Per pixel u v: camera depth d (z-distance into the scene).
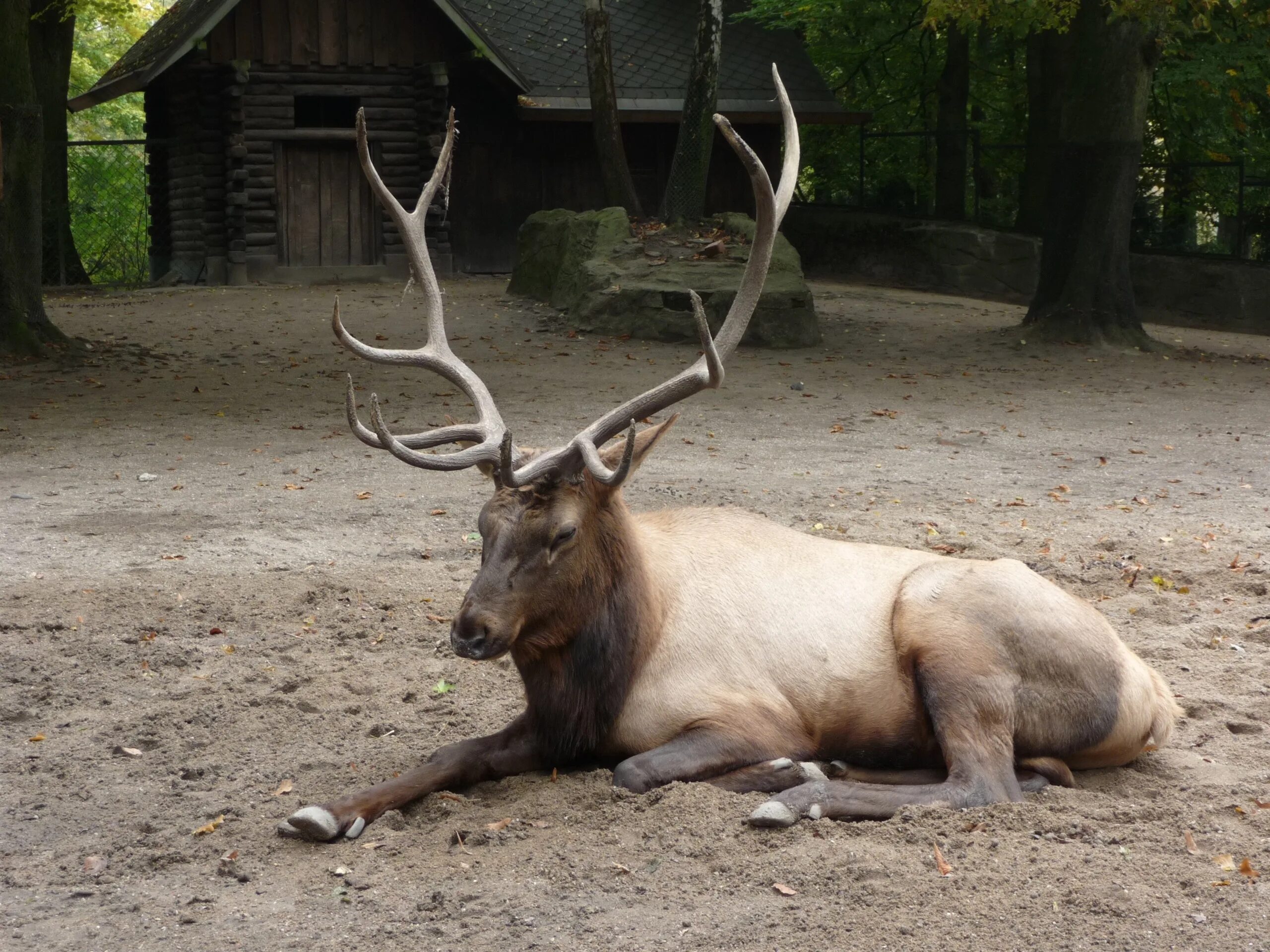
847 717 4.81
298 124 27.83
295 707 5.78
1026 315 20.53
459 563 8.06
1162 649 6.45
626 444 4.49
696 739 4.64
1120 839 4.23
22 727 5.57
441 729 5.54
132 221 29.02
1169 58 24.05
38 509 9.34
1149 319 25.11
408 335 19.34
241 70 24.31
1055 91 25.89
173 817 4.66
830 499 9.85
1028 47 26.61
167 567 7.87
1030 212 26.86
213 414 13.52
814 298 25.02
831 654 4.83
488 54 25.38
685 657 4.80
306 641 6.66
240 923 3.84
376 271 26.14
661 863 4.09
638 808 4.42
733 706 4.70
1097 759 4.84
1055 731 4.69
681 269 19.97
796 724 4.79
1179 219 27.08
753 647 4.83
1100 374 17.33
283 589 7.45
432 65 25.72
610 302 19.53
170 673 6.24
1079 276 19.55
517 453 4.77
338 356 17.61
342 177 26.02
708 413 14.16
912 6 29.81
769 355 18.52
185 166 26.02
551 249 22.38
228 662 6.36
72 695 5.92
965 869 3.99
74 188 28.17
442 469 4.60
